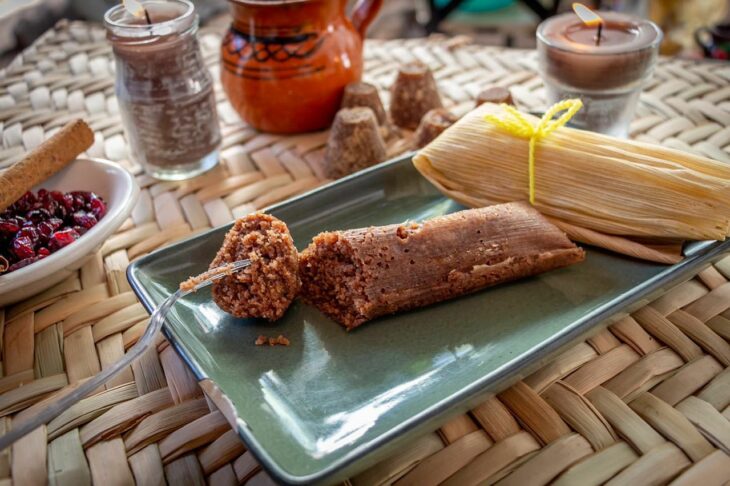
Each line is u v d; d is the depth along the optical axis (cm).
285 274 29
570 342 26
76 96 48
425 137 41
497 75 49
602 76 37
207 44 56
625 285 30
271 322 29
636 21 39
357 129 39
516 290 30
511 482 23
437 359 27
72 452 25
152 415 26
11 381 28
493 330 28
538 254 31
